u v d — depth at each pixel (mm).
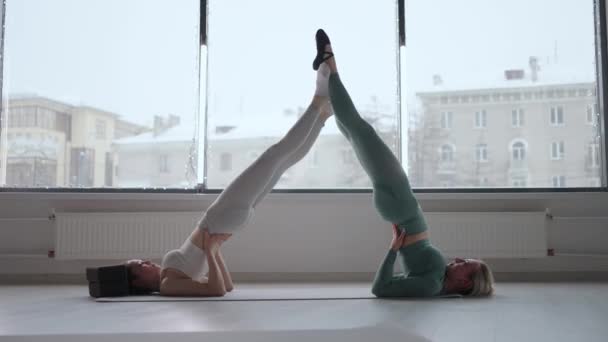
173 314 2812
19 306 3188
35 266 4883
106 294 3531
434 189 5074
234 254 4973
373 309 2986
